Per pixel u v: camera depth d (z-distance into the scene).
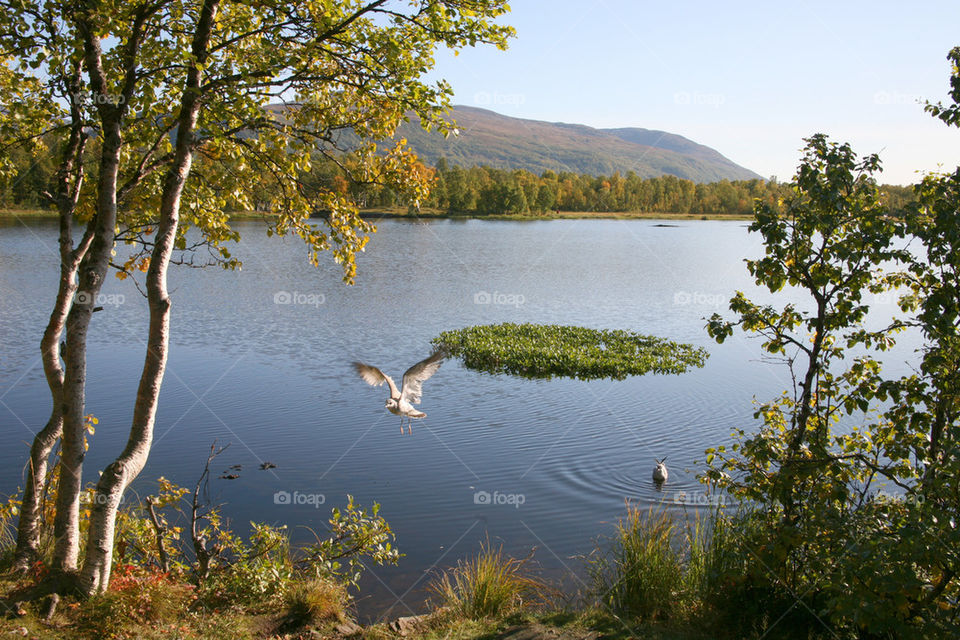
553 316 50.47
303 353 36.56
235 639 9.42
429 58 11.66
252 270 75.50
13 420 23.69
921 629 7.59
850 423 22.84
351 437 22.80
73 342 10.18
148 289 10.05
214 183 13.17
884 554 8.02
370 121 13.36
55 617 9.13
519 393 29.47
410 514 16.59
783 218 10.25
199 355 35.62
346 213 13.39
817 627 9.26
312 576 11.68
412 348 38.50
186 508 16.31
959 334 9.49
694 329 45.97
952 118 9.68
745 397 28.98
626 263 92.94
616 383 31.48
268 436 22.78
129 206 13.30
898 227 9.49
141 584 9.89
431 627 10.41
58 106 12.66
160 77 10.99
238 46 12.34
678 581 10.95
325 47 11.50
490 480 18.98
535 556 14.33
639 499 17.64
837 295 10.21
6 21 9.64
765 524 10.12
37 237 96.94
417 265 84.81
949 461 8.00
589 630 9.83
